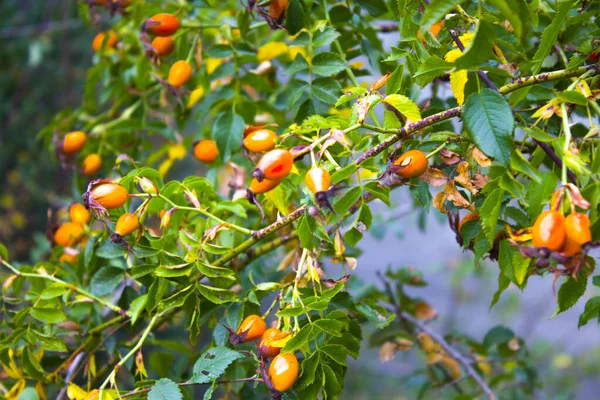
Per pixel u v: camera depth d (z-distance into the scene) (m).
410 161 0.66
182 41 0.87
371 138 0.69
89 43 1.89
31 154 1.85
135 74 0.92
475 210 0.67
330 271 1.18
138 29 0.91
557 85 0.74
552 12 0.75
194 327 0.71
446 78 0.80
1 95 1.82
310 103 0.78
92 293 0.76
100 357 0.86
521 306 2.27
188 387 0.78
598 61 0.70
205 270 0.69
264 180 0.66
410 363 2.02
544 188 0.63
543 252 0.60
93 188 0.69
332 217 0.67
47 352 0.82
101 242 0.77
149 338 0.81
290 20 0.77
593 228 0.62
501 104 0.62
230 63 0.84
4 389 0.77
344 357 0.67
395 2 0.71
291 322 0.68
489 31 0.60
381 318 0.72
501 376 0.98
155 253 0.70
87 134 0.93
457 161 0.68
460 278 2.03
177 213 0.73
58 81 1.88
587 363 2.03
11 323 0.76
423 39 0.70
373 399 2.04
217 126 0.83
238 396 0.79
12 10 1.79
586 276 0.63
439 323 2.13
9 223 1.78
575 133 0.79
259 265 0.85
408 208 1.25
